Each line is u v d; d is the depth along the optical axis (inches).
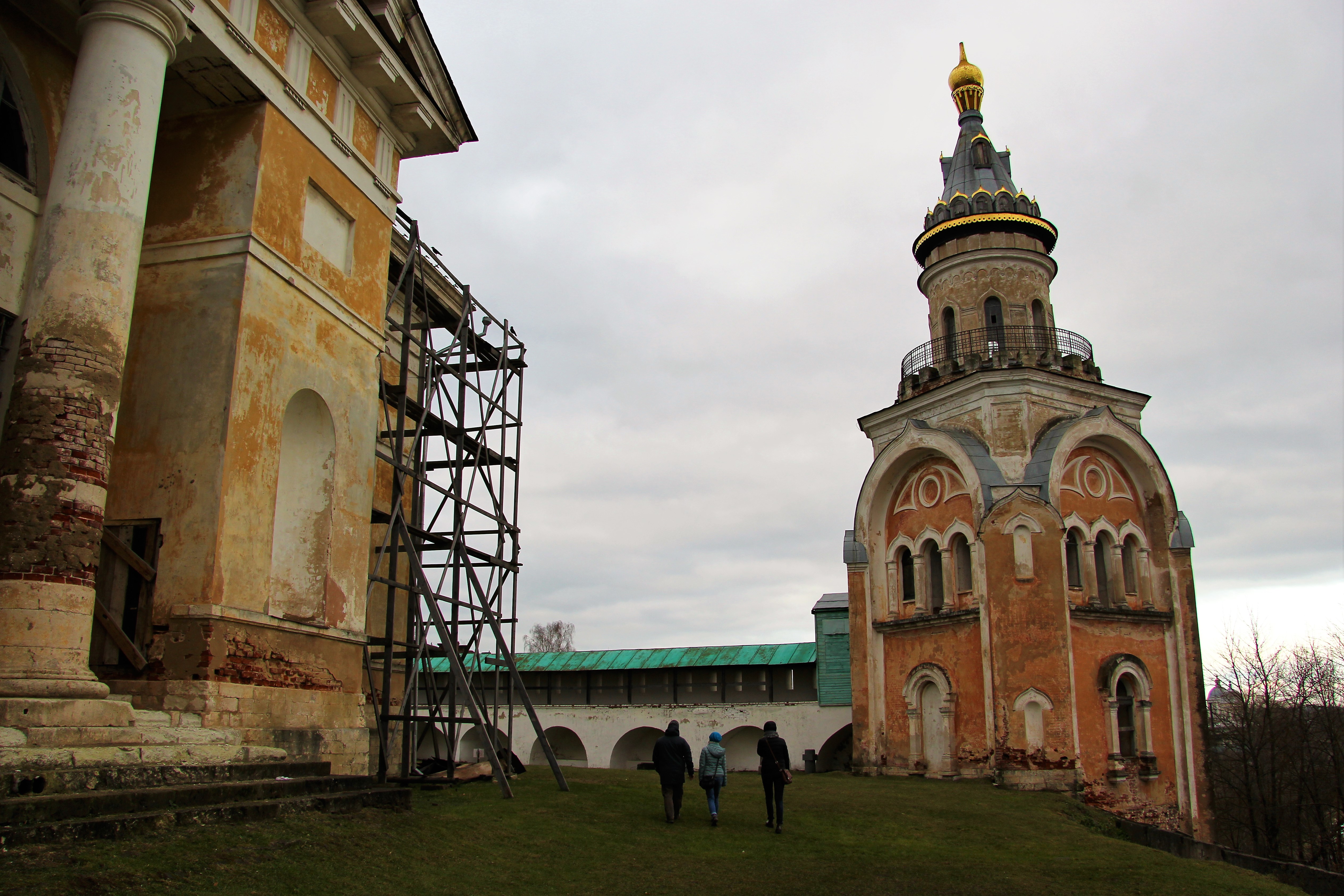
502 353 784.9
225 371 478.3
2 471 366.6
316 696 523.8
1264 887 482.9
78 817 281.1
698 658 1520.7
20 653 347.9
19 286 448.8
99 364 383.6
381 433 677.9
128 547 464.4
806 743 1366.9
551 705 1584.6
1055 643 970.7
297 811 361.4
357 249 600.7
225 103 518.9
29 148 467.2
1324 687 1485.0
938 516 1111.6
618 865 408.2
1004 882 449.7
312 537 548.7
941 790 875.4
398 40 609.3
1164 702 1058.1
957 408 1117.7
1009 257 1198.9
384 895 300.0
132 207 401.1
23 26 461.1
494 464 783.1
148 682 443.5
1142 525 1106.7
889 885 426.9
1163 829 943.0
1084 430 1055.0
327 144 574.2
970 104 1352.1
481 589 675.4
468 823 434.9
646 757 1556.3
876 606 1183.6
